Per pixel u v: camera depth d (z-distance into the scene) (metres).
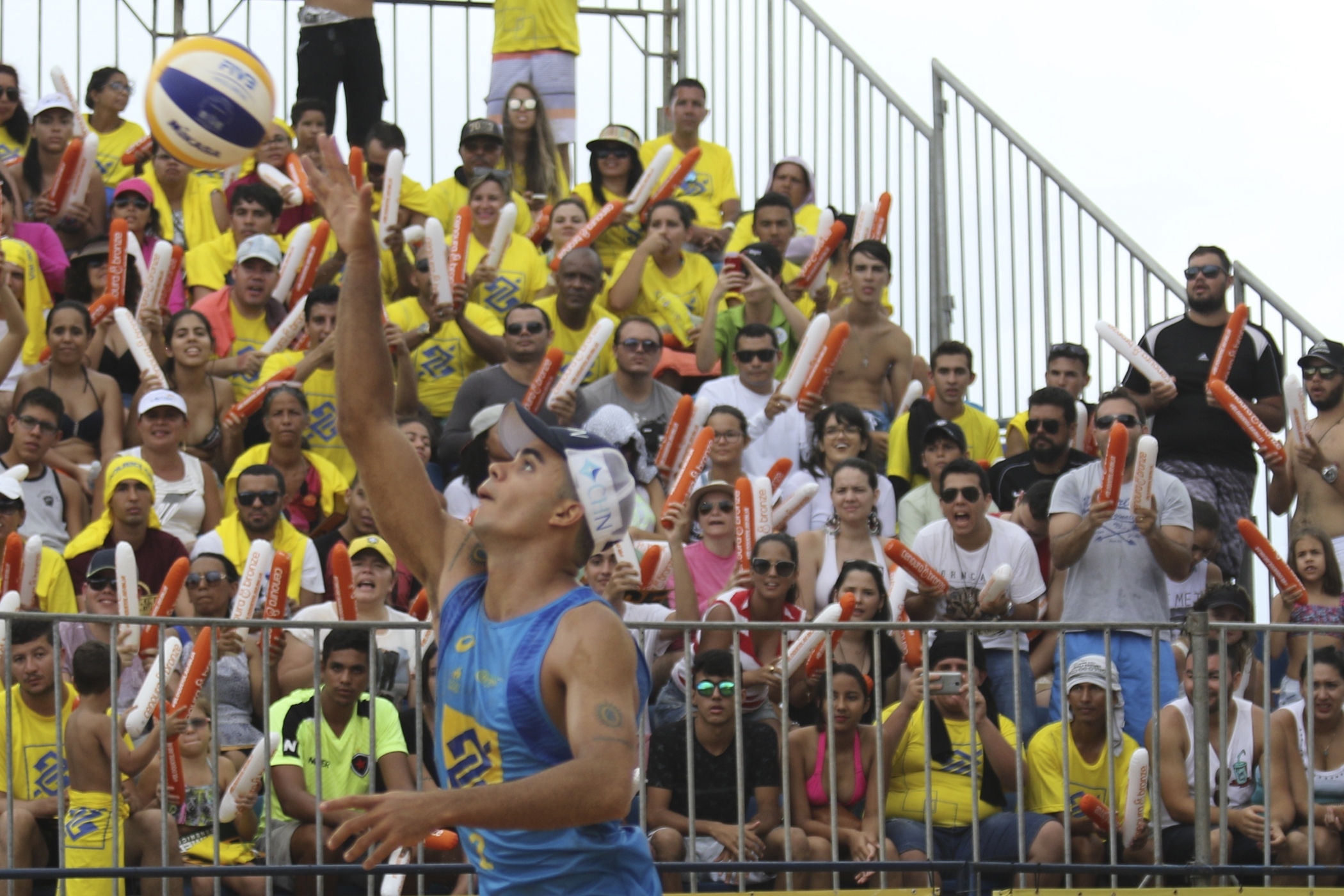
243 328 26.97
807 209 33.69
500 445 10.62
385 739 17.58
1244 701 19.05
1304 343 27.64
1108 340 25.69
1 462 23.03
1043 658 22.09
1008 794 18.30
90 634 19.75
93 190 29.56
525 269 30.16
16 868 14.58
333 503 24.38
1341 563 24.33
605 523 10.13
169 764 16.56
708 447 21.67
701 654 17.75
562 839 10.09
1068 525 22.11
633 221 31.69
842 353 28.25
